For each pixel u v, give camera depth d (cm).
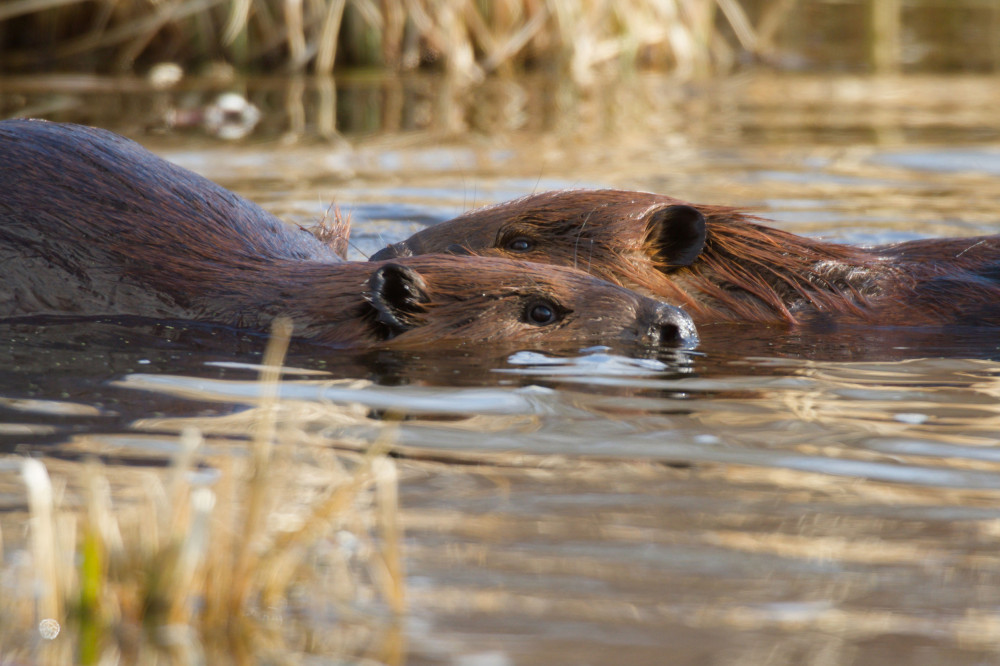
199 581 478
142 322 984
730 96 2608
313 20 2709
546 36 2805
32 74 2562
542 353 921
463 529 537
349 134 2094
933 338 1010
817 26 3372
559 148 2000
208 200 1104
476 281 985
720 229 1171
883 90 2684
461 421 716
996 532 543
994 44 3278
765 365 891
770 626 450
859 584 486
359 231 1434
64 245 1009
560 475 616
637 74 2862
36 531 474
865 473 625
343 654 429
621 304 976
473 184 1698
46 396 757
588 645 434
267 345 933
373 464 562
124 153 1098
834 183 1738
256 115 2241
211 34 2709
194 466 618
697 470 628
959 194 1664
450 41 2703
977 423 726
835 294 1125
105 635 441
